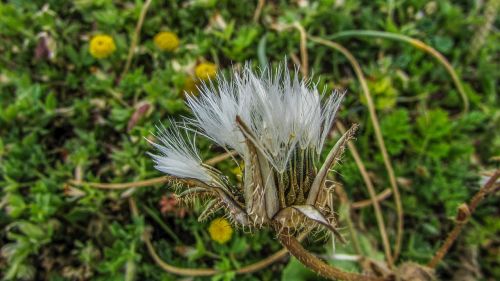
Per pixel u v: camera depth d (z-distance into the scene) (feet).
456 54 0.51
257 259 0.42
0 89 0.46
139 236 0.41
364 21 0.51
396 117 0.45
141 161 0.41
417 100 0.49
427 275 0.37
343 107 0.46
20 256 0.41
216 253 0.41
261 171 0.24
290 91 0.24
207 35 0.49
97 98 0.45
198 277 0.41
